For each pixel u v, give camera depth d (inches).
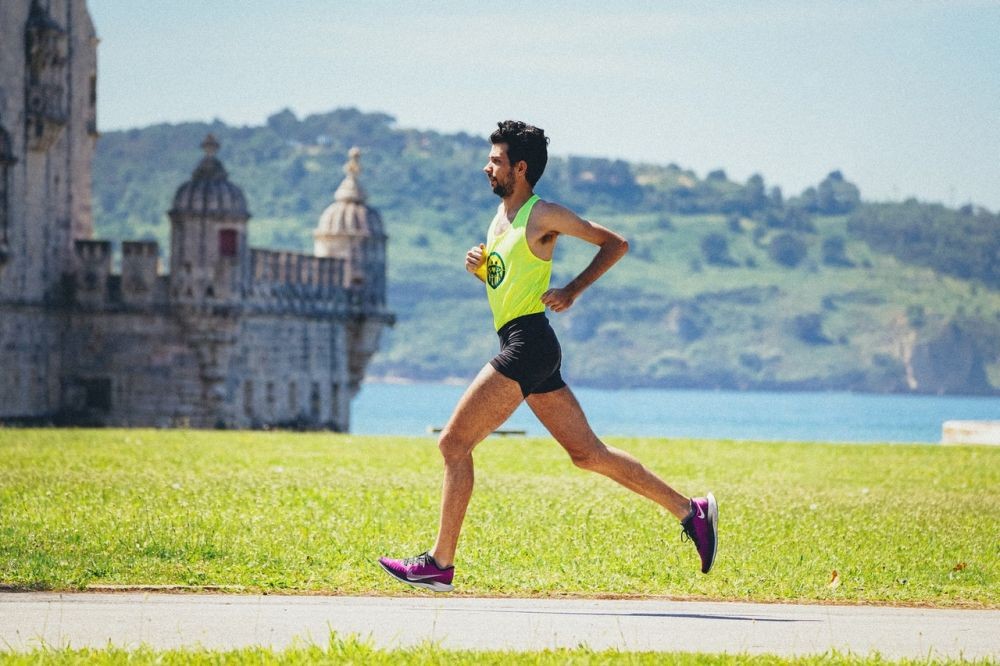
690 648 616.7
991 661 593.3
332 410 3983.8
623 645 617.6
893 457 1828.2
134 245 3334.2
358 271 4055.1
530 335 684.7
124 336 3346.5
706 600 736.3
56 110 3154.5
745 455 1835.6
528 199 694.5
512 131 690.2
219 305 3316.9
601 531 957.2
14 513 992.9
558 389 704.4
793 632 653.3
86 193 3442.4
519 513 1050.7
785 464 1667.1
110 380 3351.4
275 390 3641.7
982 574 821.2
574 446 710.5
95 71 3474.4
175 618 666.8
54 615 669.9
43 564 779.4
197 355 3331.7
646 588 762.2
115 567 778.2
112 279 3344.0
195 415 3334.2
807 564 841.5
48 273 3267.7
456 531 693.3
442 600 722.8
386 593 739.4
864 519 1061.1
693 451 1914.4
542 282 687.7
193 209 3316.9
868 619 690.2
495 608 702.5
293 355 3735.2
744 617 688.4
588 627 657.0
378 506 1080.8
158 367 3344.0
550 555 850.8
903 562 857.5
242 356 3462.1
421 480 1330.0
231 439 2079.2
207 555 824.9
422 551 855.1
